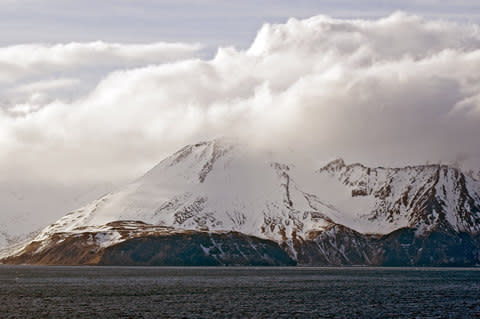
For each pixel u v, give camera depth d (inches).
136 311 7308.1
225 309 7539.4
